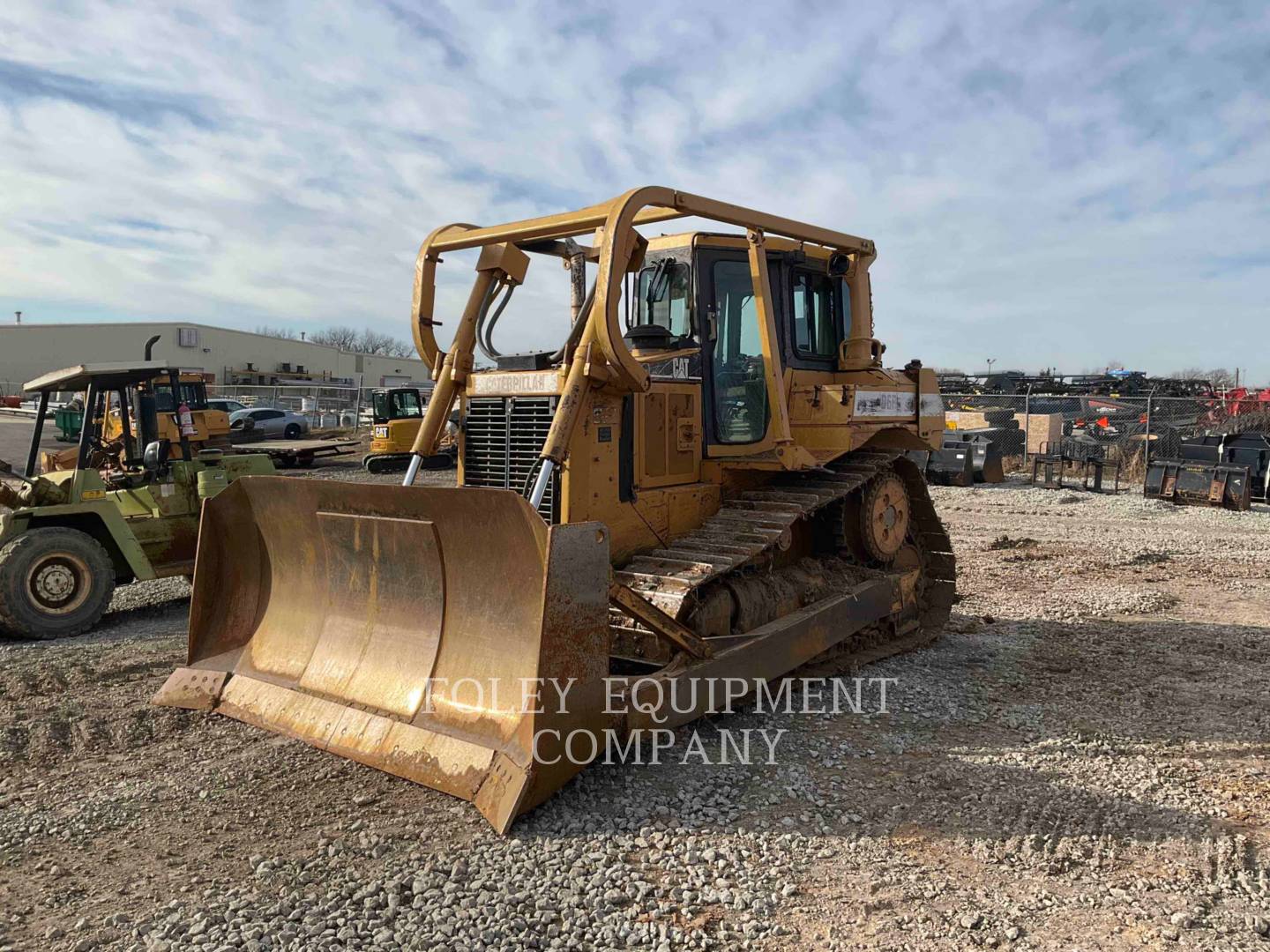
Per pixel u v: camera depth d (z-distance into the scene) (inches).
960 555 426.9
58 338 2353.6
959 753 183.0
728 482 233.1
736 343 232.2
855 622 236.1
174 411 348.8
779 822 150.7
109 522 299.1
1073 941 118.1
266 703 185.8
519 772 145.4
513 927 118.8
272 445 933.2
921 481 285.7
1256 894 129.9
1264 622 296.7
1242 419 788.0
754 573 223.9
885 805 157.9
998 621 300.0
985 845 143.6
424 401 874.1
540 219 201.8
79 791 161.9
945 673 239.0
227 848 140.4
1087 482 700.7
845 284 264.8
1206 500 589.3
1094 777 170.4
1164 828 149.9
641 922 121.3
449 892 126.9
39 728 191.3
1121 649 263.3
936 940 118.5
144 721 193.2
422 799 156.9
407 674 170.4
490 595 163.3
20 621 274.4
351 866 134.3
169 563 320.2
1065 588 354.0
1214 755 181.5
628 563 202.8
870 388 246.4
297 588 196.7
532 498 173.2
